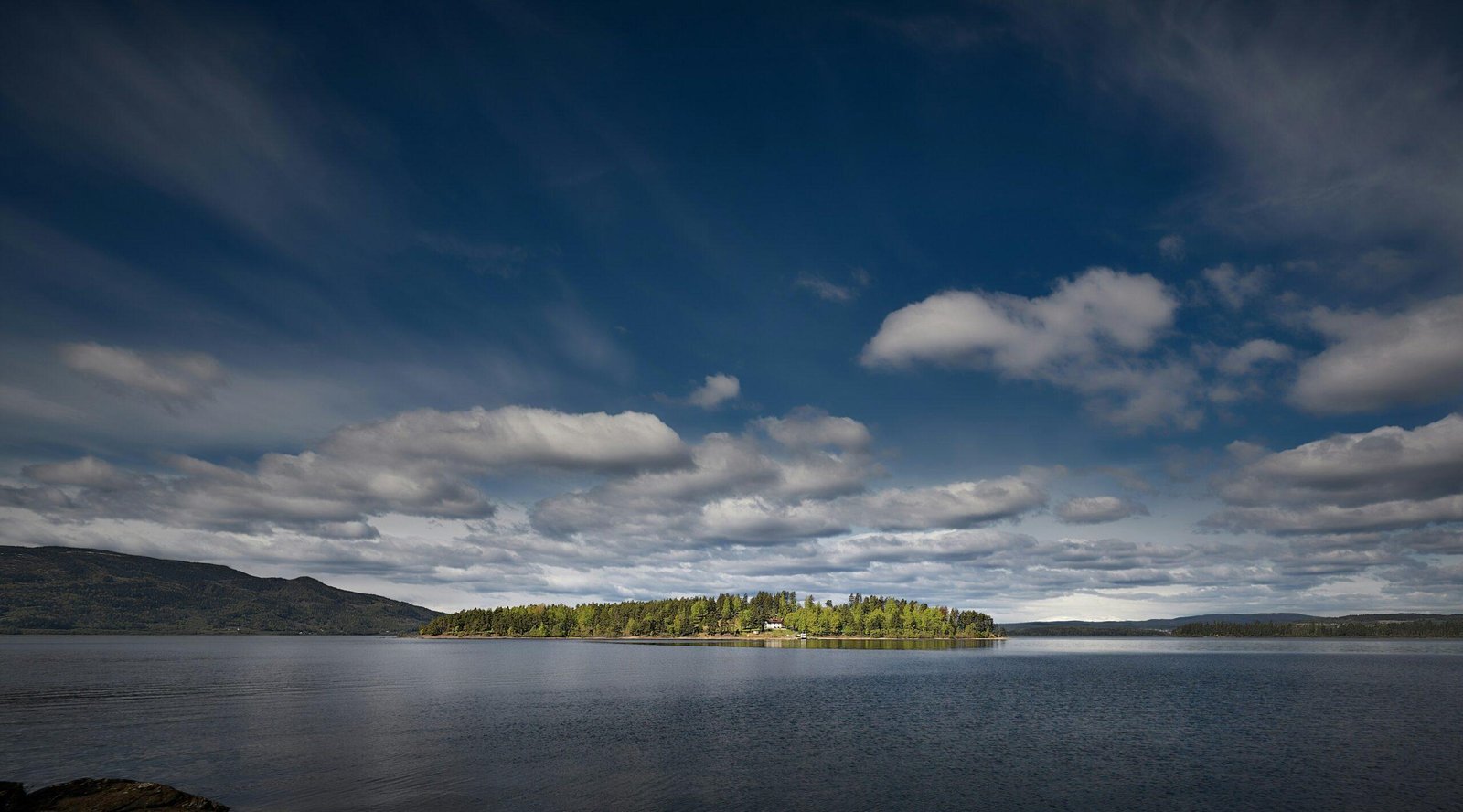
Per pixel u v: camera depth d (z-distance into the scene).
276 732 74.00
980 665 192.25
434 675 155.00
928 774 55.38
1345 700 106.69
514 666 186.62
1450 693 118.00
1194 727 79.69
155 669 175.25
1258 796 49.69
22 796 42.44
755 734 72.81
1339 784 53.06
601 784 51.59
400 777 53.31
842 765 58.03
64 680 141.00
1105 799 48.56
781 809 45.62
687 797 48.22
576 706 96.75
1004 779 53.81
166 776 54.09
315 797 48.03
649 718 84.94
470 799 47.53
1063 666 193.75
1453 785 52.94
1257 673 166.75
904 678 146.25
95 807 42.06
